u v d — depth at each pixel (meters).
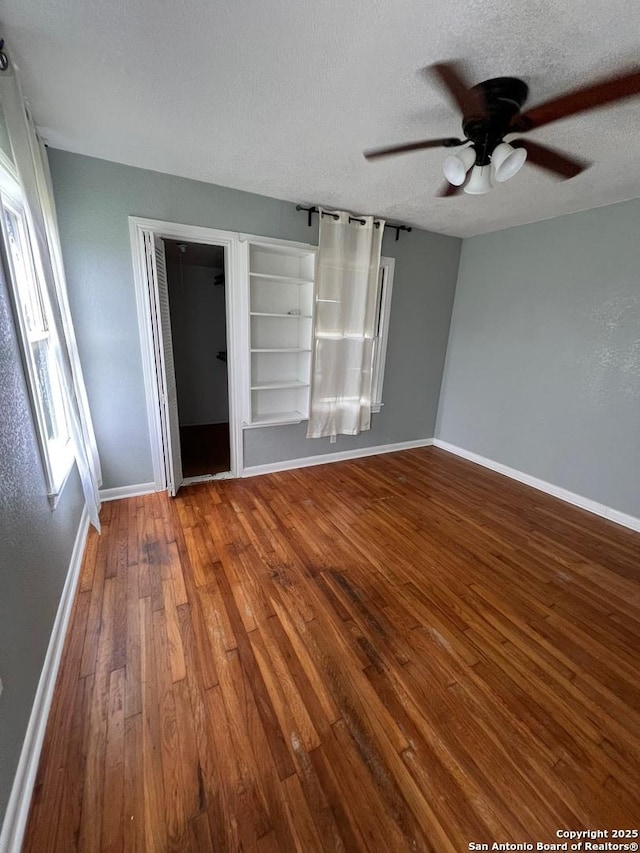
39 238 1.70
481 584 2.11
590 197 2.66
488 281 3.78
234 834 1.03
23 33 1.30
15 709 1.12
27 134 1.59
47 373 2.11
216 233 2.77
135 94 1.65
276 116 1.80
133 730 1.27
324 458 3.89
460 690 1.48
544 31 1.22
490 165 1.58
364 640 1.69
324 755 1.23
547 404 3.34
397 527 2.69
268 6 1.18
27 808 1.05
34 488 1.47
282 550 2.35
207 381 5.14
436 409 4.53
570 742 1.30
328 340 3.40
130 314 2.67
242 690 1.43
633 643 1.74
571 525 2.81
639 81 1.17
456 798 1.13
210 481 3.34
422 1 1.13
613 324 2.84
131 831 1.02
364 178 2.48
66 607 1.75
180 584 2.01
